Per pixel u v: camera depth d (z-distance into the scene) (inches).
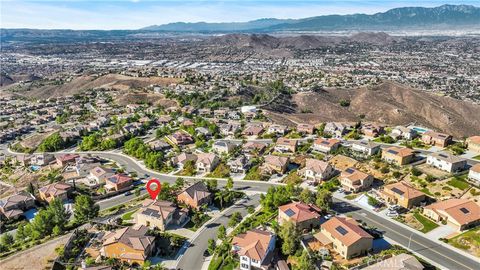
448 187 5059.1
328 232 3986.2
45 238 4485.7
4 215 5142.7
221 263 3848.4
